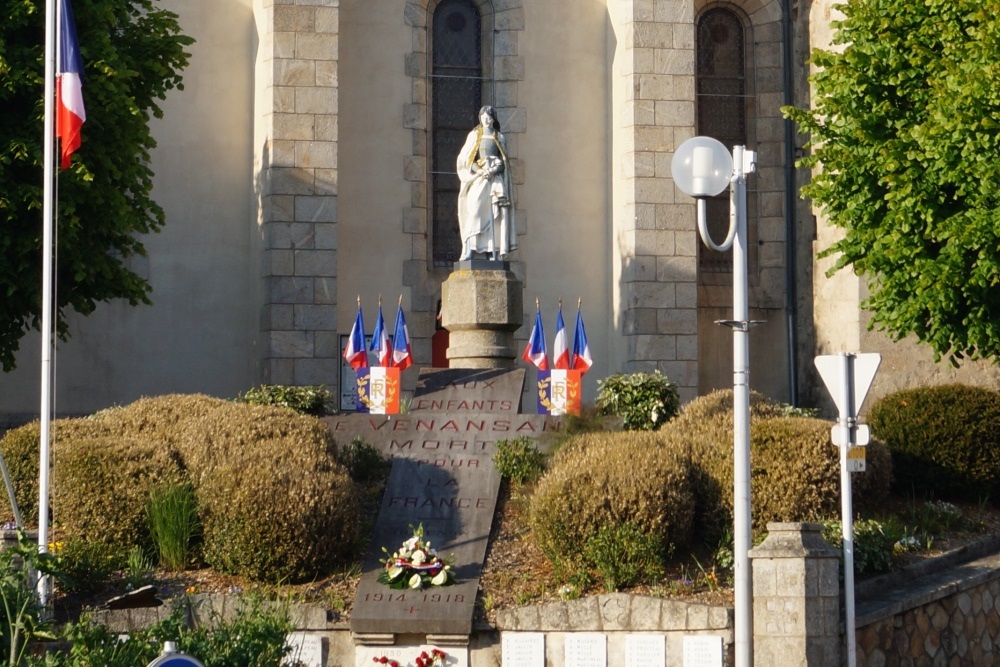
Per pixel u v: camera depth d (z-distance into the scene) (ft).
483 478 77.20
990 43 80.64
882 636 67.15
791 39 122.52
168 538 70.90
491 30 118.93
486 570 70.54
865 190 87.30
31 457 74.95
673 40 113.60
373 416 83.05
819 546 63.31
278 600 67.56
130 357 110.83
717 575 69.26
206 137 113.39
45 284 69.41
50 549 66.54
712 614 64.44
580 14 119.24
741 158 59.47
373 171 115.65
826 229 119.03
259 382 110.22
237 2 114.52
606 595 65.98
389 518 74.54
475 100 119.34
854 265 90.79
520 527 73.97
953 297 81.97
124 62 94.89
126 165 95.09
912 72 85.97
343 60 115.65
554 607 66.28
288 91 109.09
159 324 111.55
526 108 118.11
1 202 88.02
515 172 117.39
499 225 91.56
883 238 85.15
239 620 58.23
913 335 110.93
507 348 91.20
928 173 83.35
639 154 112.68
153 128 112.68
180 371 111.65
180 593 68.44
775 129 122.21
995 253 80.48
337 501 70.59
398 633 66.80
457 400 85.35
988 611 75.05
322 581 69.97
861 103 87.76
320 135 109.40
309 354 108.37
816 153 88.84
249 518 69.41
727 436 76.02
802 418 78.84
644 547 68.08
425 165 117.29
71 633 54.75
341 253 114.52
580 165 118.42
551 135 118.32
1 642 55.93
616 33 116.98
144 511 71.82
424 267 116.47
